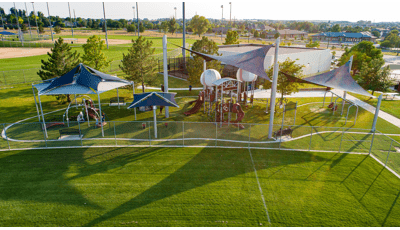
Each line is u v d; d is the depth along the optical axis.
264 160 18.27
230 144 20.61
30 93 33.91
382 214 13.30
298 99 34.12
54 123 23.14
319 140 21.75
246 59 23.06
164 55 24.67
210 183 15.44
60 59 29.14
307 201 14.09
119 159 17.98
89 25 196.62
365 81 36.47
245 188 15.05
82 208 13.16
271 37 153.00
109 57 63.81
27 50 74.00
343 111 29.48
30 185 14.94
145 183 15.31
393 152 19.98
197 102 27.44
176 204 13.57
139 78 30.42
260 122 25.72
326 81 26.00
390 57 84.69
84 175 16.02
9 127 23.02
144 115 27.05
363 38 147.25
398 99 35.12
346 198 14.44
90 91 22.38
